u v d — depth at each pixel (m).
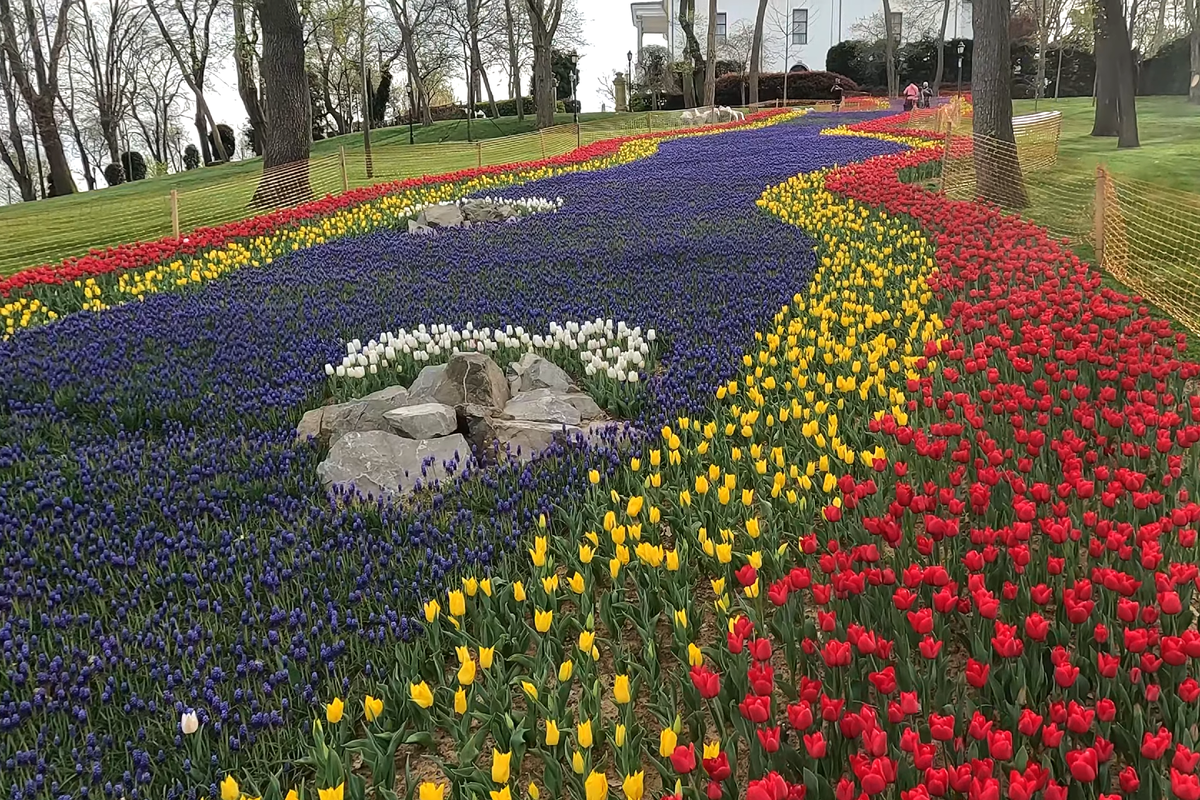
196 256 15.59
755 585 4.17
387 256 14.83
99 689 4.38
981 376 7.28
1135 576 4.32
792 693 3.98
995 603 3.49
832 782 3.20
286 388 8.32
